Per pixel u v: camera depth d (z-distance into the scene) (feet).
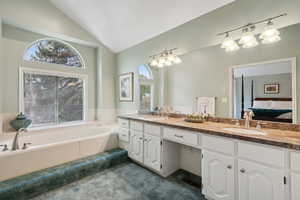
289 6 5.27
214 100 7.35
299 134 4.83
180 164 8.20
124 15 8.99
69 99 11.66
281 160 4.00
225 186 5.08
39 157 6.84
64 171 6.80
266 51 5.88
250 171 4.52
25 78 9.63
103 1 8.50
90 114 12.55
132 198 5.91
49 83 10.68
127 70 12.15
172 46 8.91
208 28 7.28
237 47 6.35
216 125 6.45
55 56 10.85
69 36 10.30
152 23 8.87
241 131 5.38
